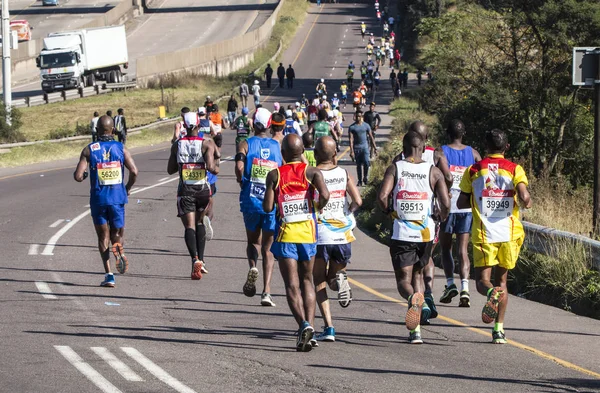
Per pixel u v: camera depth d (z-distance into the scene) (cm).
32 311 2338
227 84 18012
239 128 5941
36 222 4197
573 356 1983
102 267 3092
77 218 4350
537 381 1741
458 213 2489
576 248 2698
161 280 2873
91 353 1889
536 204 3675
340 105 15425
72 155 8850
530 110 5403
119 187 2725
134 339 2034
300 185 1955
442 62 6406
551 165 5219
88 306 2425
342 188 2045
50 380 1667
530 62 5712
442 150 2484
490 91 5356
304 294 1967
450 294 2505
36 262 3158
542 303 2662
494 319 2094
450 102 6356
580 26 5166
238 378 1708
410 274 2058
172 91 16488
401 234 2044
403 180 2048
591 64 3016
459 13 8062
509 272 2864
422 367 1833
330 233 2034
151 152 9250
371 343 2062
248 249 2573
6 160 7875
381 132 10475
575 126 5281
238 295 2661
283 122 2598
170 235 3888
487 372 1808
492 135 2131
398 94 15262
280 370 1777
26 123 11831
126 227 4119
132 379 1683
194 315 2341
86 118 12438
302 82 18688
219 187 6003
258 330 2175
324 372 1767
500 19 5731
